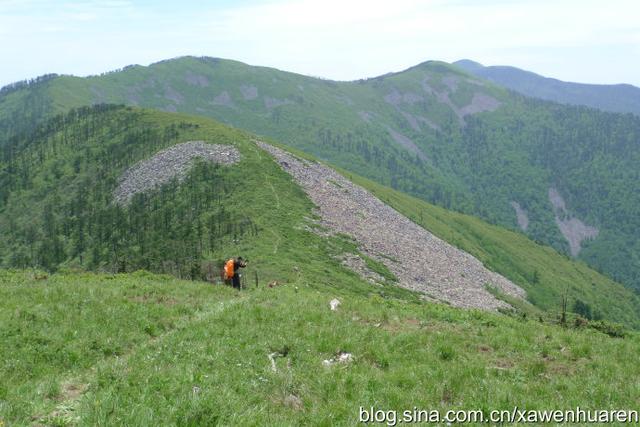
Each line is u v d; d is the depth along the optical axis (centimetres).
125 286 2719
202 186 14088
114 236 13825
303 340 1741
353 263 10656
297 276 8444
